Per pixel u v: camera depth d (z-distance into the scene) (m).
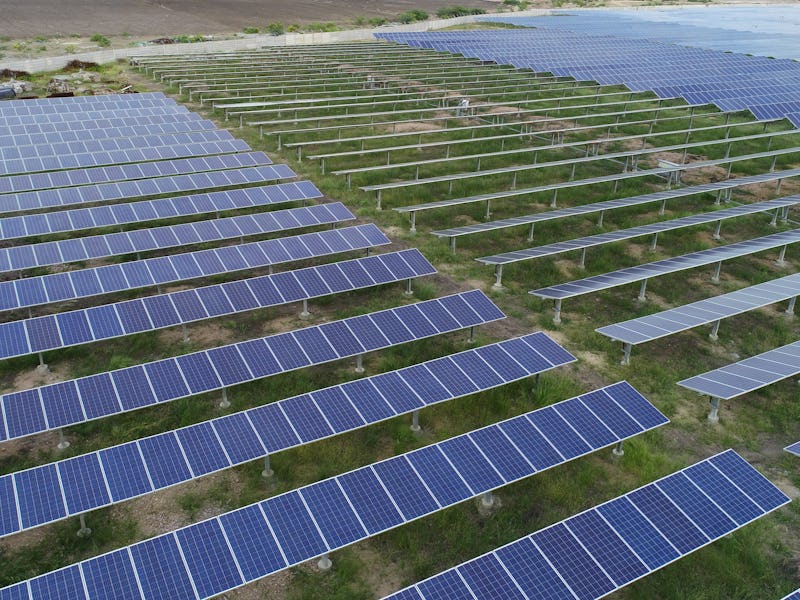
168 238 24.64
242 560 11.62
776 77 55.69
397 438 16.36
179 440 14.29
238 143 36.16
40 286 20.48
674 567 13.00
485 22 99.06
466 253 26.14
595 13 112.69
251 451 14.32
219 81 54.19
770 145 41.78
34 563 12.80
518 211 30.23
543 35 81.69
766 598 12.51
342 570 12.75
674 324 19.52
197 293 20.36
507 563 11.68
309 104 47.94
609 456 16.09
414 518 12.79
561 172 35.72
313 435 14.91
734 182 31.66
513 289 23.47
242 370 17.06
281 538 12.06
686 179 35.53
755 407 17.95
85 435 16.12
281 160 36.50
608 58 63.34
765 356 18.52
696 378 17.34
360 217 29.14
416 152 38.50
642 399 16.34
